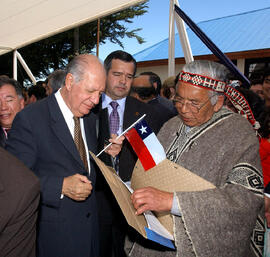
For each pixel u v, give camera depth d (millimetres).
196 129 1424
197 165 1354
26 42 5031
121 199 1157
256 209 1199
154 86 3191
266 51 8352
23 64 6398
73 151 1541
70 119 1620
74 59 1542
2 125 2184
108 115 2150
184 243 1220
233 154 1292
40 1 3375
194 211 1154
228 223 1163
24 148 1472
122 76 2131
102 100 2260
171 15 3482
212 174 1306
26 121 1502
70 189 1418
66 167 1530
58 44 20375
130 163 2041
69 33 18672
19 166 876
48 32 4281
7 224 800
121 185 1339
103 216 2107
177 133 1578
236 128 1346
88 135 1775
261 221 1403
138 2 2779
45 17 3793
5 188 800
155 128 2184
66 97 1593
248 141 1294
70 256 1535
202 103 1301
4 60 19578
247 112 1679
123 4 2902
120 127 2188
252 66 8930
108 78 2162
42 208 1535
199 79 1279
